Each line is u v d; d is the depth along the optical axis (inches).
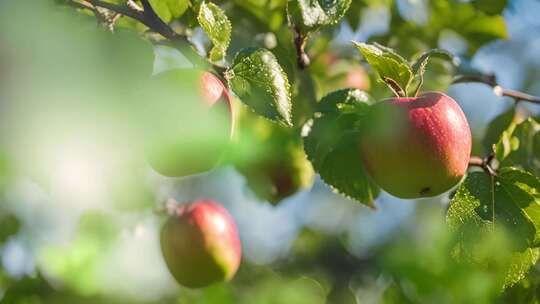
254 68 42.1
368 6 56.0
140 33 46.2
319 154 46.5
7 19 38.3
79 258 61.8
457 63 53.1
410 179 42.8
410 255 55.5
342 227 96.3
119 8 44.1
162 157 42.8
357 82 55.1
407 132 42.5
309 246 93.7
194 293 67.1
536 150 49.4
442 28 56.8
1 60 38.2
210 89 42.8
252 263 84.4
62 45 38.9
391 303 56.4
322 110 46.6
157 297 67.6
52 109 38.4
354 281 90.7
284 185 56.6
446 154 42.5
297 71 51.1
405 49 56.7
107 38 41.0
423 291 54.6
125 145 40.6
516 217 43.4
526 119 49.5
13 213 59.7
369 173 43.7
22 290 60.8
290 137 55.3
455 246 43.5
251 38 50.9
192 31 47.7
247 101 41.8
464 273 53.4
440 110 42.8
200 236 51.0
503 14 56.6
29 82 38.3
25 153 38.5
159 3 46.8
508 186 43.6
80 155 38.9
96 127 39.3
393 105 43.0
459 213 43.4
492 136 50.3
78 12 43.7
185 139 42.4
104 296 63.8
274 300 77.4
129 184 49.6
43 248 61.3
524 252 43.4
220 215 51.9
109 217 59.7
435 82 52.5
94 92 39.3
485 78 50.9
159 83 42.3
